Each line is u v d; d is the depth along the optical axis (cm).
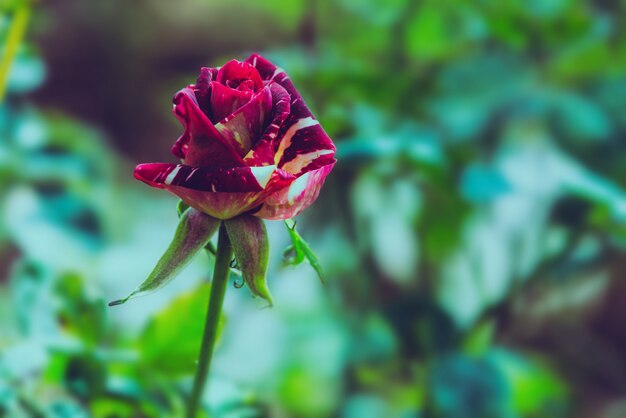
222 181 64
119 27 272
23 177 108
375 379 101
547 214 99
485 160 100
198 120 64
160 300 121
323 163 67
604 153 105
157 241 145
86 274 106
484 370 89
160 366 78
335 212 113
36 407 77
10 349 77
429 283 111
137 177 65
